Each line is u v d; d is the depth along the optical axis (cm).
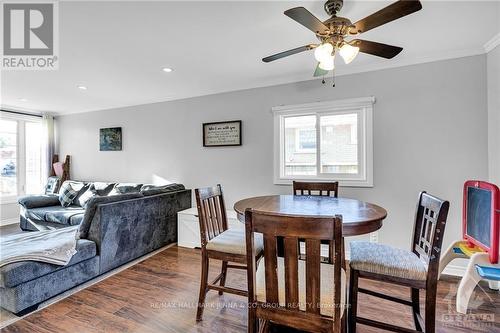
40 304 202
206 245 185
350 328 151
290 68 294
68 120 520
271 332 171
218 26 202
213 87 363
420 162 269
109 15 185
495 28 207
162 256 308
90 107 476
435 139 262
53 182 488
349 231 153
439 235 133
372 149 287
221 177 380
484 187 179
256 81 339
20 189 485
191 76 318
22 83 337
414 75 269
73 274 225
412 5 133
